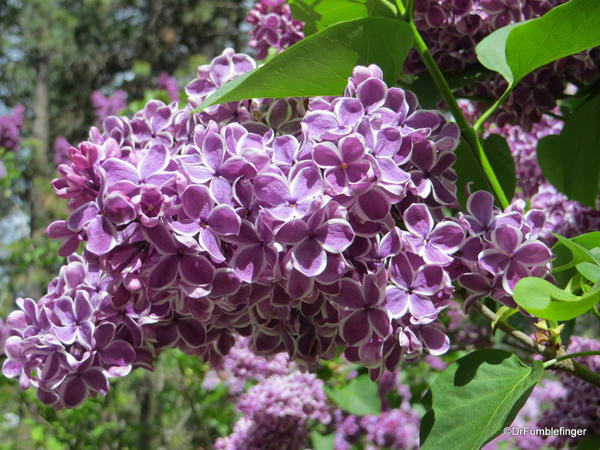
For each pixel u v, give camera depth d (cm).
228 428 78
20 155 143
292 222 21
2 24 227
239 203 22
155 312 25
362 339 22
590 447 40
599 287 20
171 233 21
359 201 22
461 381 24
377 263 23
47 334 24
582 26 26
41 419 79
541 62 28
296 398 52
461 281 23
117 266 22
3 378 68
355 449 58
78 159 22
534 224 24
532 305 20
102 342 24
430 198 24
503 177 36
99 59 244
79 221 21
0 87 245
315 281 22
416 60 35
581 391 43
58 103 246
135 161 23
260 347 27
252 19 39
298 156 23
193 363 78
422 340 23
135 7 233
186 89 28
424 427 24
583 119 38
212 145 22
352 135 22
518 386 23
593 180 38
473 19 34
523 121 37
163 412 101
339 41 25
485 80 36
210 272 21
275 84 25
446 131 24
